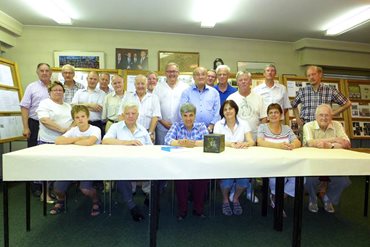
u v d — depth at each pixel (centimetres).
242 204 286
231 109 244
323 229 228
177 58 496
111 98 332
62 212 252
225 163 172
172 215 251
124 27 461
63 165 163
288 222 239
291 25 437
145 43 488
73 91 346
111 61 480
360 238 212
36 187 300
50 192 275
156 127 305
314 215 260
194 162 170
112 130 242
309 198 280
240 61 521
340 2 344
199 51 505
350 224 239
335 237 213
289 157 178
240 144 221
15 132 376
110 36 477
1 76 362
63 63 466
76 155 164
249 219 244
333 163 180
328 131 263
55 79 425
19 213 248
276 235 213
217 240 203
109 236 205
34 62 464
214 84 365
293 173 178
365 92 516
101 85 361
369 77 592
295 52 545
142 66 486
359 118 502
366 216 258
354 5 353
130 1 347
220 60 487
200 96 286
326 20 411
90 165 164
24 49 461
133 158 165
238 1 344
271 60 534
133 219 238
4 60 375
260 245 196
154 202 169
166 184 306
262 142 235
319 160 179
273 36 502
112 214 250
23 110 309
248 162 174
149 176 167
